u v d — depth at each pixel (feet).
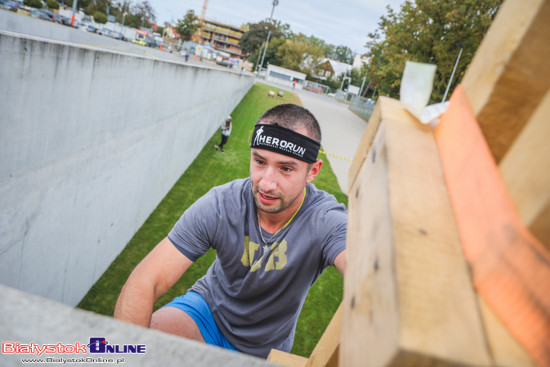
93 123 9.73
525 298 0.73
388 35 60.13
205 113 28.32
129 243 17.13
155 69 13.58
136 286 3.99
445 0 49.62
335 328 1.96
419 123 1.54
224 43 296.51
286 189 4.08
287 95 97.19
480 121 1.09
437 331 0.71
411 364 0.67
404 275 0.82
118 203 13.75
